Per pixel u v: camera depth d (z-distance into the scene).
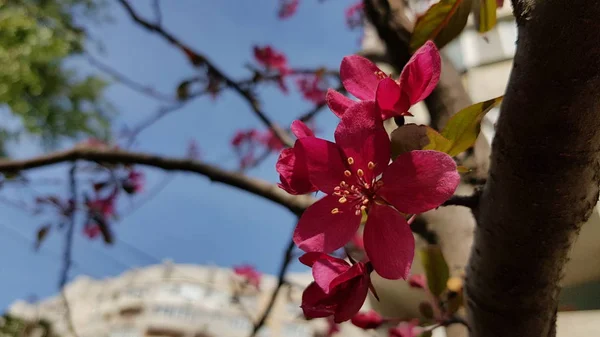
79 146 0.55
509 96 0.17
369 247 0.16
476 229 0.20
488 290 0.20
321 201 0.17
